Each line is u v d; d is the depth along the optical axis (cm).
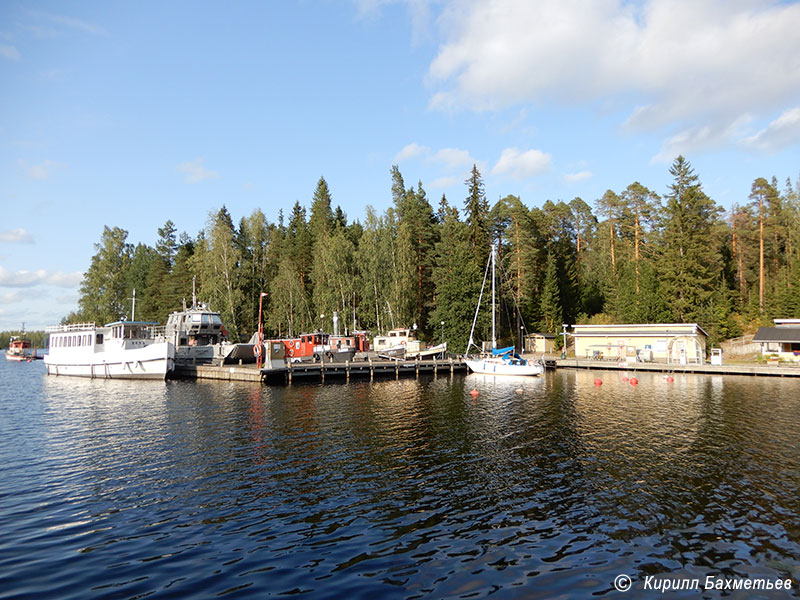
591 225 9594
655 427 2345
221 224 7238
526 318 7544
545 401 3228
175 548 1109
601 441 2078
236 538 1161
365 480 1577
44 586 941
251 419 2611
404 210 7788
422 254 7438
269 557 1065
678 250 6581
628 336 6109
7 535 1178
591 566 1028
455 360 5319
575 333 6525
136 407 3075
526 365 4894
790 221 7269
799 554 1076
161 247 9969
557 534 1182
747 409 2816
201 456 1873
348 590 929
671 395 3469
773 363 5138
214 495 1448
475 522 1252
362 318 6950
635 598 906
